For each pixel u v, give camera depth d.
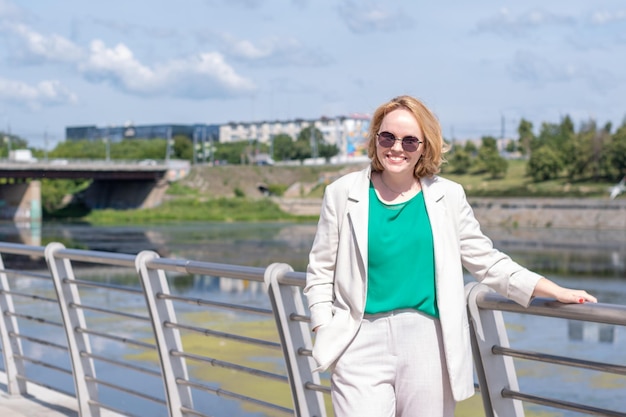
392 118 2.90
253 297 38.56
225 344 24.28
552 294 2.71
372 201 2.95
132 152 180.88
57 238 80.62
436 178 2.96
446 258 2.87
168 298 4.11
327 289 3.01
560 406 2.78
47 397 5.78
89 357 5.09
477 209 112.38
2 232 88.88
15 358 5.85
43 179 118.25
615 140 119.38
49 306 31.89
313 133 184.50
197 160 181.75
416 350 2.87
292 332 3.54
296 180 138.25
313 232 93.75
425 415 2.90
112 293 38.00
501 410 3.01
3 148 177.50
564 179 122.62
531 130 162.88
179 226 103.06
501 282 2.83
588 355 26.52
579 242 81.31
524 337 30.11
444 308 2.84
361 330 2.91
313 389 3.52
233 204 123.25
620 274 55.72
